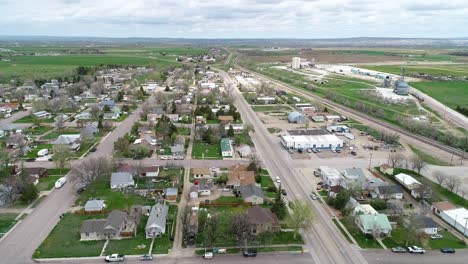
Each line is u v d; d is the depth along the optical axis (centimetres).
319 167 10888
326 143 12656
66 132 13838
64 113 16938
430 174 10375
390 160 11181
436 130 14712
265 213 7456
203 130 13375
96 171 9400
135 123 14588
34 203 8356
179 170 10319
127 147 11600
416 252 6712
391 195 8869
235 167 10231
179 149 11525
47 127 14450
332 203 8494
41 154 11262
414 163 10394
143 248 6719
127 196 8781
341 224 7712
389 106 19838
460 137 13662
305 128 15088
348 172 9788
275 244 6938
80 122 15025
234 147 12619
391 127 15612
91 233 6956
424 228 7269
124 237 7075
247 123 15750
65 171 10162
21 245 6725
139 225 7494
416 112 18450
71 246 6738
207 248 6725
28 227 7344
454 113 18475
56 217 7769
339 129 14738
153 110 16725
